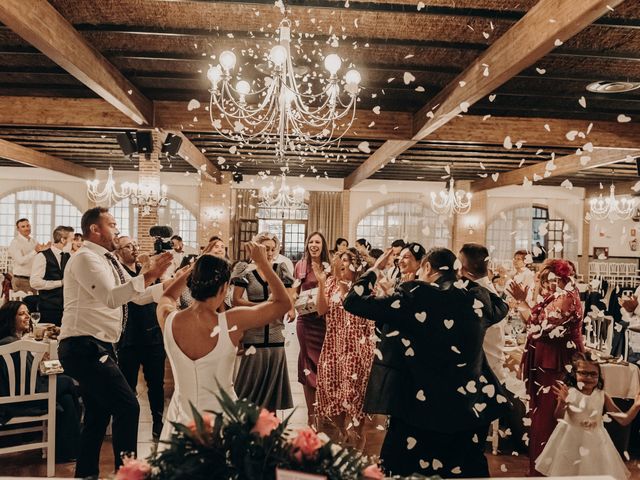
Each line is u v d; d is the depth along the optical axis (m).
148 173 7.61
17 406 3.34
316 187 15.10
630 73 5.55
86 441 2.84
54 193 14.73
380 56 5.19
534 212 15.90
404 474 2.27
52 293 5.76
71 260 2.82
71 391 3.59
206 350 1.96
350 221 15.12
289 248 15.48
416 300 2.22
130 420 2.85
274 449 1.24
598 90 5.88
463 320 2.23
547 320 3.21
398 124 7.36
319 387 3.56
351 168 13.16
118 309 2.97
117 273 3.04
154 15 4.37
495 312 2.44
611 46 4.75
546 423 3.16
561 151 9.41
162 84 6.30
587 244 15.41
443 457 2.25
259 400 3.46
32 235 14.71
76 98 7.01
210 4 4.12
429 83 5.93
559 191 15.61
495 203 15.67
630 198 13.55
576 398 2.93
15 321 3.70
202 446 1.23
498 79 4.64
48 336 4.16
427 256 2.43
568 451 2.92
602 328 5.54
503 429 4.13
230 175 13.45
